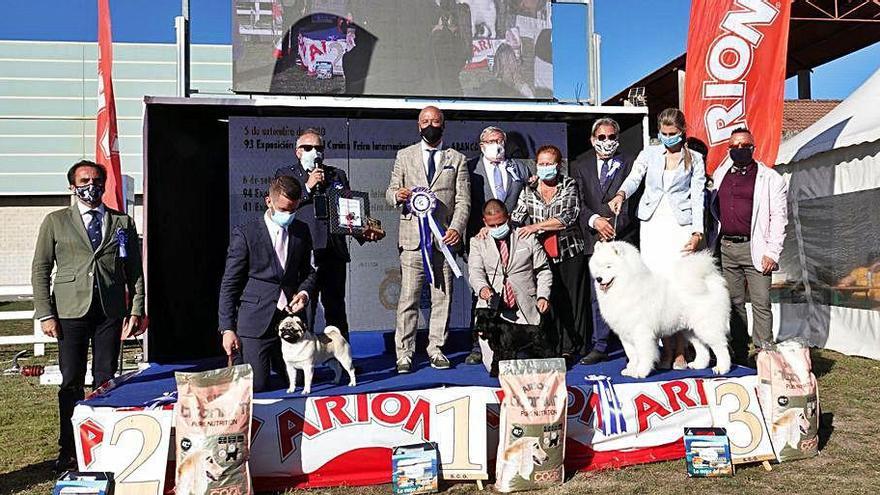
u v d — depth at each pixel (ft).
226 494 10.59
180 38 18.85
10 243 75.05
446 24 20.45
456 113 19.31
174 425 10.78
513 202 17.34
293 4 19.54
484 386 12.75
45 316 12.28
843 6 39.24
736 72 19.36
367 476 11.78
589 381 13.03
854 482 11.62
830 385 18.92
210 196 19.39
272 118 19.36
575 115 19.70
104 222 12.93
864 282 22.86
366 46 19.98
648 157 15.71
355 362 16.96
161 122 17.22
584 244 17.12
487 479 11.77
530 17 21.03
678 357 14.90
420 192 15.33
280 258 12.94
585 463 12.45
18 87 75.97
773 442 12.67
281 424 11.59
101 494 10.28
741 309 16.43
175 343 17.70
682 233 15.34
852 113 24.38
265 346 12.75
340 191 15.05
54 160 76.23
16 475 12.91
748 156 15.87
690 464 11.98
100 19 22.11
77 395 12.73
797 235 26.53
